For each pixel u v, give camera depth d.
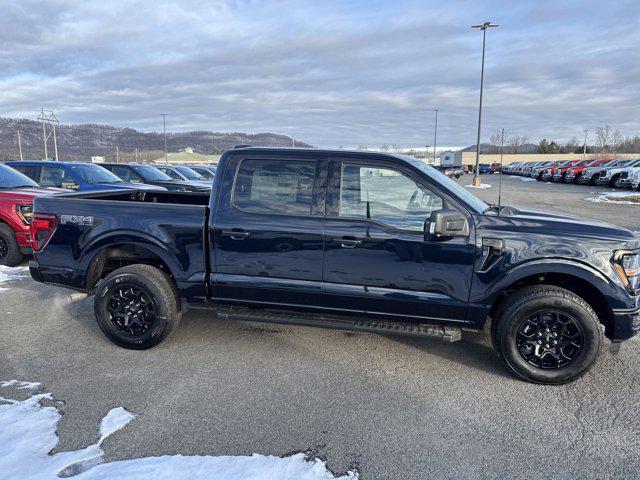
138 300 4.18
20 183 8.25
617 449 2.82
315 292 3.89
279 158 3.95
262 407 3.27
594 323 3.47
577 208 17.17
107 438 2.87
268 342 4.46
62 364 3.94
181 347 4.32
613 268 3.49
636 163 27.59
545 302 3.51
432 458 2.71
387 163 3.78
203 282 4.11
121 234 4.19
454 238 3.62
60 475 2.49
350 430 3.00
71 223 4.30
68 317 5.13
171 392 3.47
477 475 2.57
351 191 3.83
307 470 2.58
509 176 51.88
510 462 2.69
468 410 3.26
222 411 3.21
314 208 3.88
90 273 4.37
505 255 3.56
